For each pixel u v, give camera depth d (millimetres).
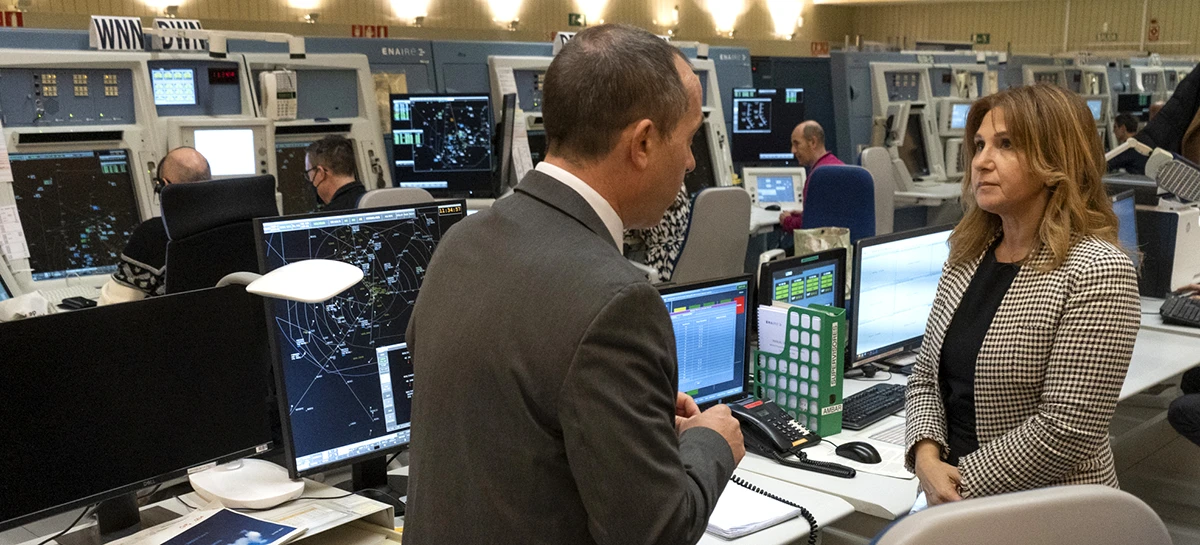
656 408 1018
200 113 4473
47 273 3912
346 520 1626
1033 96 1641
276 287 1451
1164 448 3703
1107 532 969
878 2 13023
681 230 4199
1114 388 1548
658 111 1074
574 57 1088
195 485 1719
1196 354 2975
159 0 7355
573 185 1093
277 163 4863
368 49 5289
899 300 2807
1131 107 10195
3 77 3850
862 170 4840
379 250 1819
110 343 1534
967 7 13344
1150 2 12180
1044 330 1610
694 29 11453
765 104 6816
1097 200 1663
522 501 1027
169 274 2518
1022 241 1710
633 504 979
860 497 1915
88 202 4043
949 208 7707
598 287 994
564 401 976
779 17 12641
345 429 1769
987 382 1678
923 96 7988
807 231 2824
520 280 1033
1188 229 3646
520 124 5355
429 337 1106
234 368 1689
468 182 5164
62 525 1741
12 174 3812
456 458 1063
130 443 1562
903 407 2494
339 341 1756
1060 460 1565
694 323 2238
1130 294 1554
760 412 2227
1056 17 12797
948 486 1671
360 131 5098
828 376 2248
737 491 1916
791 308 2291
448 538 1070
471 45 5715
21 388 1440
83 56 4023
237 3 7754
